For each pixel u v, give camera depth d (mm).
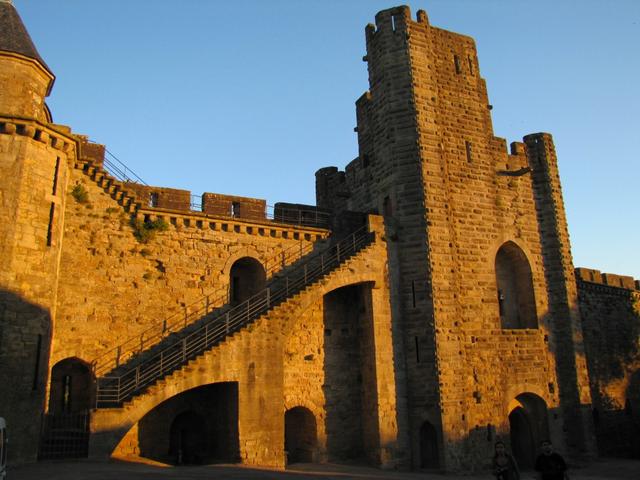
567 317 34594
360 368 31391
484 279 32750
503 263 35656
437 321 30172
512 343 32594
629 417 43062
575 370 33750
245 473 22375
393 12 35219
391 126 33500
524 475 29922
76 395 26719
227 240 30641
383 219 31875
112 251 27688
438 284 30797
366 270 30609
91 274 26953
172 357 27234
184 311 28656
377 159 34656
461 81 35688
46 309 23031
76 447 22922
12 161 22766
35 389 22109
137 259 28188
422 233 31406
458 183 33469
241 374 25953
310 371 30422
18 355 21594
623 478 28969
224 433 27125
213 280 29734
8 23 25016
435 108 33938
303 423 30938
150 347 27500
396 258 31688
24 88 23984
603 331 43781
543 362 33406
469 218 33281
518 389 32000
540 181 37156
